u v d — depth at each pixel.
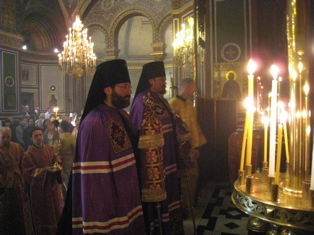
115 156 1.63
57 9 15.51
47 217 2.95
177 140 2.68
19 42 12.27
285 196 1.39
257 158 3.69
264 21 6.47
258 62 6.46
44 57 16.22
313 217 1.21
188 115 3.44
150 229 2.10
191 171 2.70
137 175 1.78
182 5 10.88
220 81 6.65
